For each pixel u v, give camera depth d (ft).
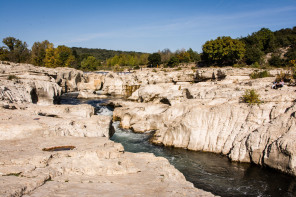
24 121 59.11
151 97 134.21
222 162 68.85
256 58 190.70
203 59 223.71
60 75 187.52
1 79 118.83
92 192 32.37
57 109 80.64
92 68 367.86
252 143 66.74
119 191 33.63
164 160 51.44
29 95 108.37
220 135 76.48
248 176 60.29
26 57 299.58
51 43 297.33
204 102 91.56
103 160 42.16
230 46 189.98
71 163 40.73
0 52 270.87
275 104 74.33
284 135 61.98
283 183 56.08
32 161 38.96
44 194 30.45
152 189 35.45
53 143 48.32
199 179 59.21
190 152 77.51
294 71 97.30
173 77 161.07
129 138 92.12
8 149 43.86
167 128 88.38
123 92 179.32
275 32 270.67
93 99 170.40
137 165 46.78
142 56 384.47
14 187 29.84
